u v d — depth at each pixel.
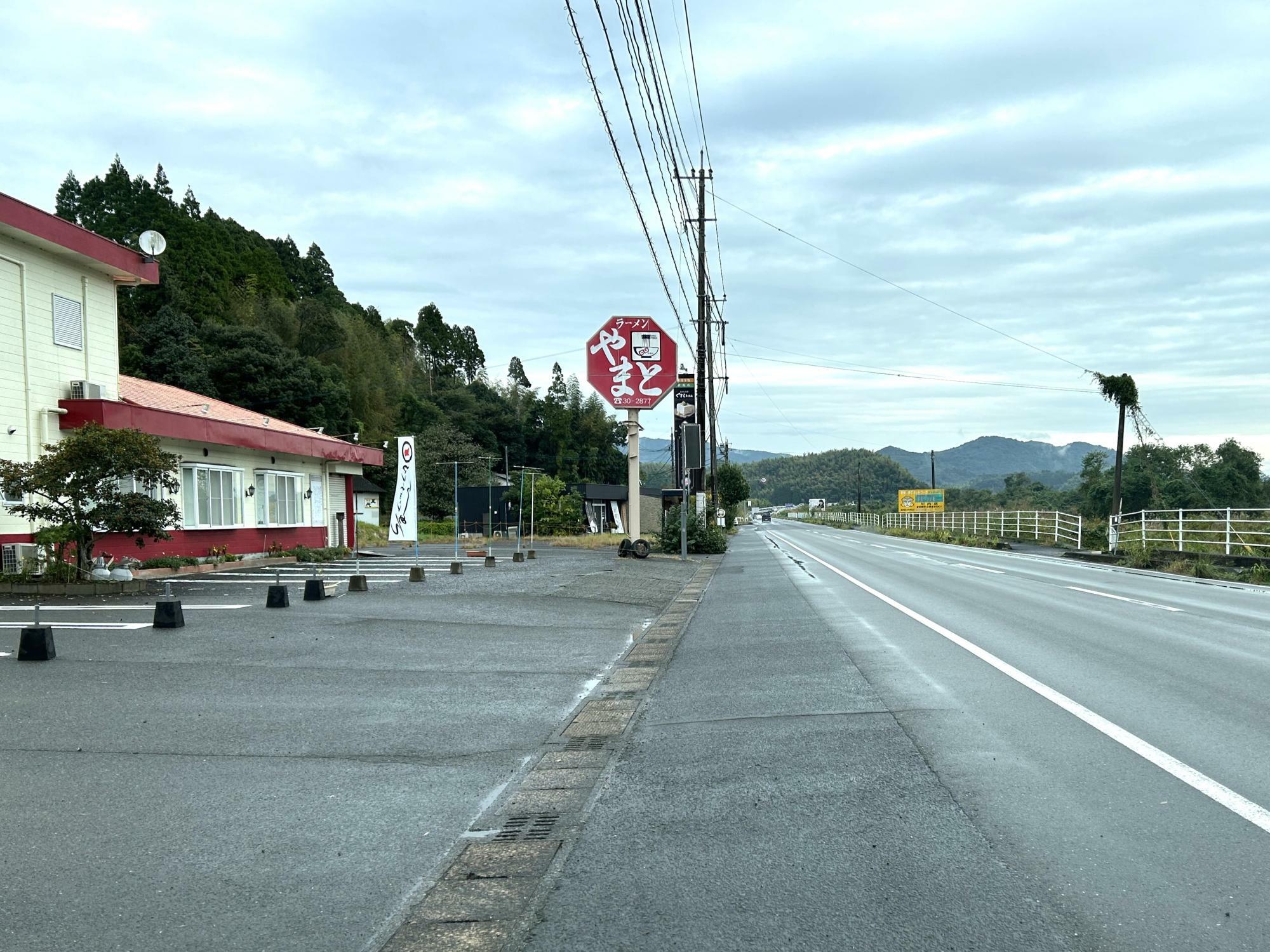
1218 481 62.56
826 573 23.83
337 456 29.23
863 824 4.68
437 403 86.00
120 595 15.47
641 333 30.25
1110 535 32.81
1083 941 3.36
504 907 3.79
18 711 7.30
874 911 3.66
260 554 24.89
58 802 5.11
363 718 7.31
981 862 4.11
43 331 17.73
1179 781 5.20
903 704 7.45
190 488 22.06
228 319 64.50
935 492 76.12
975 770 5.54
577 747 6.53
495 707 7.79
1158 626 12.25
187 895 3.89
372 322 93.44
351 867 4.23
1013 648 10.26
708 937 3.47
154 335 54.06
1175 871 3.97
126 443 15.02
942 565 27.25
